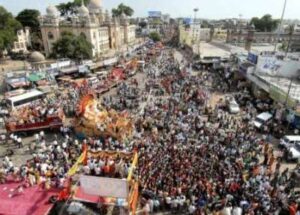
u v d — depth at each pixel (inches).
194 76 2044.8
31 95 1493.6
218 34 4463.6
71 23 3068.4
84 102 1108.5
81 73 2084.2
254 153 918.4
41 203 642.2
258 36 3727.9
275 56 1737.2
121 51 3393.2
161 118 1208.8
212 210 666.2
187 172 779.4
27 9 3503.9
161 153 885.2
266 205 651.5
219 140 1007.6
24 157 979.3
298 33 3297.2
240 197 685.9
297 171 839.7
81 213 629.3
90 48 2731.3
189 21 6264.8
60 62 2071.9
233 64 2143.2
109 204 636.7
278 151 1019.3
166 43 5191.9
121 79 1988.2
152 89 1722.4
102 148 971.3
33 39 3422.7
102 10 3784.5
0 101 1515.7
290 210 641.0
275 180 791.1
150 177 762.2
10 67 2421.3
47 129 1178.0
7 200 650.8
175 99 1471.5
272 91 1407.5
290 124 1208.8
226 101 1481.3
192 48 3380.9
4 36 2637.8
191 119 1194.0
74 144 1011.9
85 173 670.5
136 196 671.1
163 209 711.1
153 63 2613.2
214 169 804.6
